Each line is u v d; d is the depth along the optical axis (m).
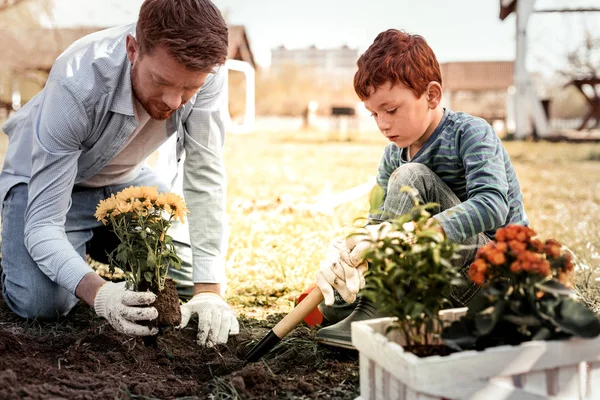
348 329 2.24
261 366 2.12
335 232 4.12
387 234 1.88
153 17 2.10
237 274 3.46
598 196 7.08
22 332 2.57
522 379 1.64
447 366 1.56
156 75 2.15
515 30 14.40
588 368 1.71
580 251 3.89
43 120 2.45
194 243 2.62
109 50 2.45
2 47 14.84
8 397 1.77
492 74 18.94
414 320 1.74
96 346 2.29
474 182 2.31
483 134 2.38
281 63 22.78
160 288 2.26
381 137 17.83
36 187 2.47
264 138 16.25
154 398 1.93
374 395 1.77
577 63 15.26
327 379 2.13
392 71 2.30
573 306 1.66
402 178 2.33
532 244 1.75
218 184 2.68
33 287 2.67
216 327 2.37
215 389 2.01
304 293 2.66
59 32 14.98
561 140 14.44
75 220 2.98
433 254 1.68
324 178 8.36
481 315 1.66
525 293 1.69
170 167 3.50
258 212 5.42
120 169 2.95
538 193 7.33
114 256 3.17
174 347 2.34
